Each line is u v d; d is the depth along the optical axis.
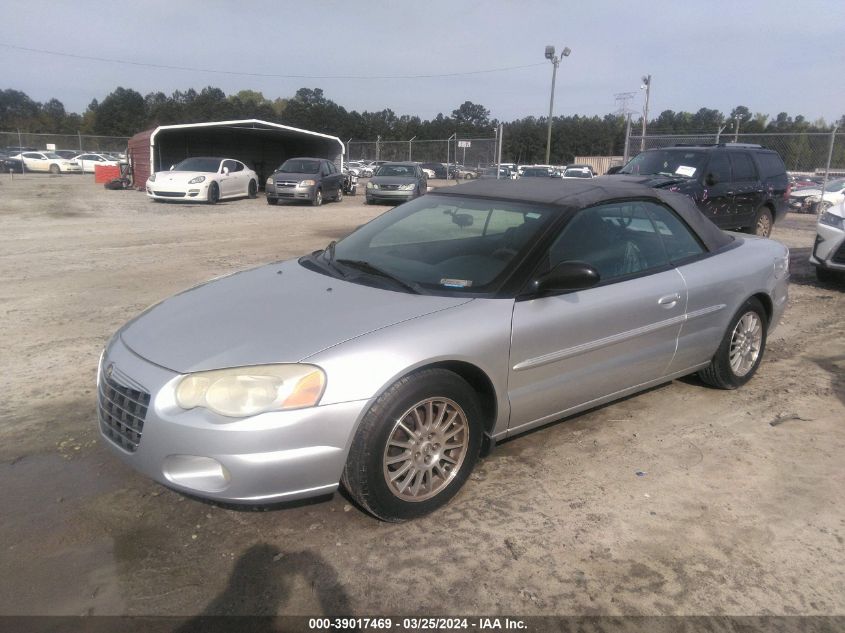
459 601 2.52
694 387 4.75
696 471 3.53
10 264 9.10
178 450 2.67
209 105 93.56
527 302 3.28
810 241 13.40
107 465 3.49
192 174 20.14
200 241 11.78
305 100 118.19
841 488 3.37
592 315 3.51
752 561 2.78
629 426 4.07
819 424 4.13
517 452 3.72
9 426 3.92
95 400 4.32
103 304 6.82
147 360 2.89
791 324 6.57
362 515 3.08
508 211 3.79
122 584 2.59
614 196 3.93
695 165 10.91
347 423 2.72
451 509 3.13
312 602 2.50
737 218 11.32
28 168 40.66
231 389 2.66
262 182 32.31
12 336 5.66
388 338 2.86
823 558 2.80
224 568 2.69
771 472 3.52
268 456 2.64
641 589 2.60
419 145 38.62
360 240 4.13
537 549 2.84
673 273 4.02
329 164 23.28
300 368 2.70
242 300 3.33
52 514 3.04
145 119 101.69
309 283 3.51
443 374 2.97
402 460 2.94
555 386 3.46
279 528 2.96
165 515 3.05
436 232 3.88
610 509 3.15
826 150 19.92
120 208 18.36
